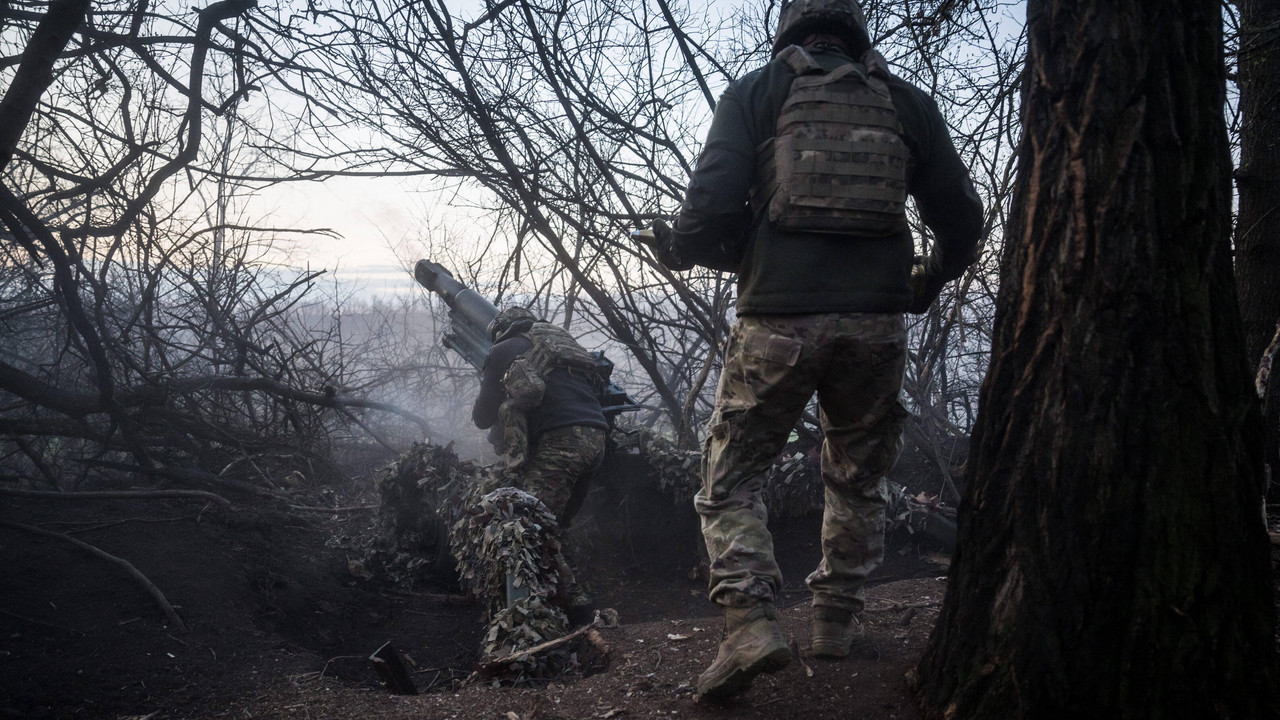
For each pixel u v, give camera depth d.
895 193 1.93
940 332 5.16
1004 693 1.67
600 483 4.36
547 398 3.85
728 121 1.99
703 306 4.77
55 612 2.89
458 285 4.87
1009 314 1.73
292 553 3.96
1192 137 1.57
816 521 4.28
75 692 2.45
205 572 3.39
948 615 1.82
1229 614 1.55
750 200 2.03
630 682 2.20
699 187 1.94
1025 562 1.65
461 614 3.75
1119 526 1.56
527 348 3.97
